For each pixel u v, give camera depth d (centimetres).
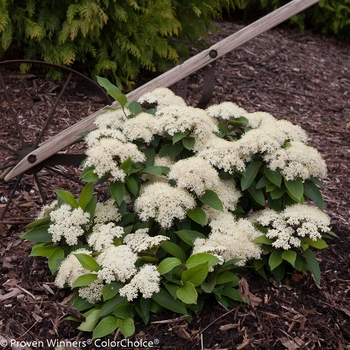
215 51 328
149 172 241
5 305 242
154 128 254
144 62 479
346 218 337
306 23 779
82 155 307
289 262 237
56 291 253
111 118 273
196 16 522
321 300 248
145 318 220
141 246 223
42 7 452
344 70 627
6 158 376
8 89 459
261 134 250
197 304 230
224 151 247
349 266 277
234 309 234
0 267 270
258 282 254
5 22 417
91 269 221
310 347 221
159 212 232
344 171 405
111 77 491
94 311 226
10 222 307
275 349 218
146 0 480
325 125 488
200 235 241
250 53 621
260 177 266
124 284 221
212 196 239
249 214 285
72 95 469
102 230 240
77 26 428
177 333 221
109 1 453
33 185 351
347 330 232
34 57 472
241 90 532
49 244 260
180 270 229
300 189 245
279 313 236
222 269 231
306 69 607
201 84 527
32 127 418
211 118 287
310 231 235
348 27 731
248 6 778
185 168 233
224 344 218
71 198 257
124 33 476
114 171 235
